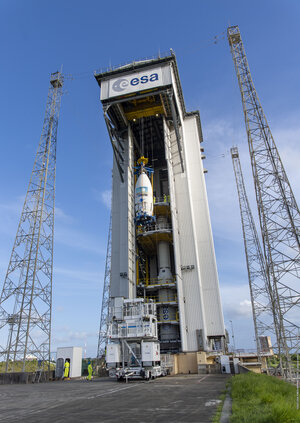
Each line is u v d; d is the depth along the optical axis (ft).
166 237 143.95
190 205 146.10
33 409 40.93
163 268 141.49
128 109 155.63
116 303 95.20
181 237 141.08
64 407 41.83
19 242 146.41
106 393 57.72
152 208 138.31
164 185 177.27
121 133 161.17
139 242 148.97
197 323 124.36
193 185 162.20
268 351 170.40
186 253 137.28
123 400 46.73
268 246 102.42
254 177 114.32
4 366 139.13
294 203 104.78
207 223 151.74
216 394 49.55
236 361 108.88
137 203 138.41
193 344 120.98
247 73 132.98
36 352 127.95
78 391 64.75
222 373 107.96
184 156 157.38
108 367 87.56
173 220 136.46
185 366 114.73
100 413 35.94
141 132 171.32
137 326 89.56
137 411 36.47
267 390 42.63
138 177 146.72
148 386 68.03
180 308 122.62
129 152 154.51
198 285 130.31
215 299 134.92
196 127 177.68
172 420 30.48
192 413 33.96
